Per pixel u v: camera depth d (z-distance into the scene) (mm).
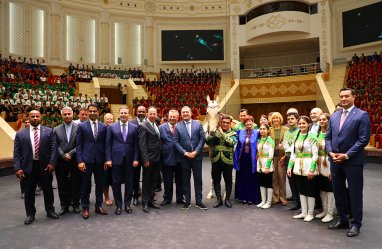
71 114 5496
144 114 6484
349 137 4102
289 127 5617
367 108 14695
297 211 5180
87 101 18109
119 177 5281
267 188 5531
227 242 3773
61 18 23969
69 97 18250
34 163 4832
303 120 4926
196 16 26344
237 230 4238
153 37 26719
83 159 5062
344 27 23297
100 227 4469
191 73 24812
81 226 4527
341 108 4461
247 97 22906
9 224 4672
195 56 26328
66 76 21141
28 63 21203
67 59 24250
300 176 4797
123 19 26250
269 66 26797
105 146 5312
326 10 22453
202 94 21703
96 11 25266
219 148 5660
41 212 5391
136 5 26266
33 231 4320
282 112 22703
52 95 17500
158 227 4418
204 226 4434
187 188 5555
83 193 5035
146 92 22719
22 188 6586
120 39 26188
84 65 24859
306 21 22781
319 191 5199
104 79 22906
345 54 23359
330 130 4355
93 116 5246
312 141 4684
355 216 4020
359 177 4031
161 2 26562
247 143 5883
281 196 5742
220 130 5715
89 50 25172
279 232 4141
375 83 17359
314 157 4566
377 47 21828
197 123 5750
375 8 21641
